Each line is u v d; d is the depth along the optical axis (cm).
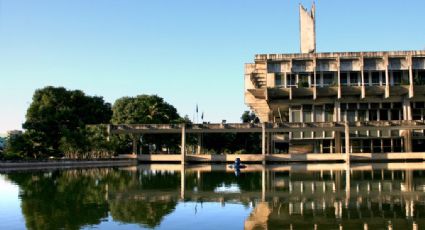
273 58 7562
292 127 6781
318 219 1806
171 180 3772
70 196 2617
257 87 8612
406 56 7262
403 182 3369
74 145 6912
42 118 6981
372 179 3672
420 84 7169
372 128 6662
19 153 6394
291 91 7338
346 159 6550
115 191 2883
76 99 9138
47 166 6062
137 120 8950
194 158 7206
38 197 2569
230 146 10300
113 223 1766
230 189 2980
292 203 2259
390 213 1923
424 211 1966
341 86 7269
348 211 1986
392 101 7519
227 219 1844
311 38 8381
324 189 2917
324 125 6731
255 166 6156
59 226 1712
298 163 6706
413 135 7350
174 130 7031
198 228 1680
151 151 9894
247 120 12369
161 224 1755
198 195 2650
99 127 8025
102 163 6988
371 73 7444
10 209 2111
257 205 2212
